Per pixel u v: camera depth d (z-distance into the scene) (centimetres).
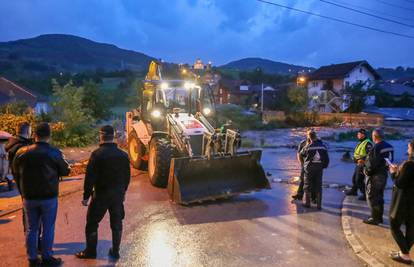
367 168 688
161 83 1066
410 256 553
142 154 1132
